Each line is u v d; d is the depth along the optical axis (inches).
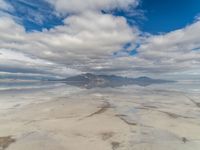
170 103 652.7
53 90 1181.7
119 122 387.2
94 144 269.6
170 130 334.0
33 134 310.2
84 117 431.2
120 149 252.5
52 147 258.5
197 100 735.7
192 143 272.8
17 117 426.6
